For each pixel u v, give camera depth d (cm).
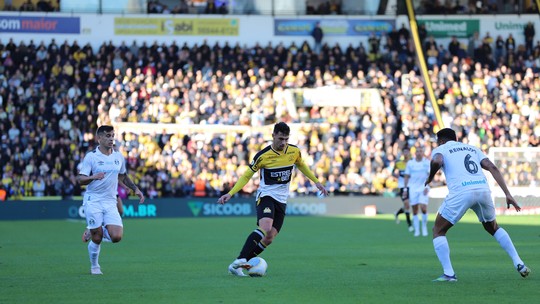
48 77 7362
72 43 7981
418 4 8494
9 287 2183
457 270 2533
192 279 2352
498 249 3350
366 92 7488
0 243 3991
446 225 2223
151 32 8112
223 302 1870
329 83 7562
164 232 4778
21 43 7500
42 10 7956
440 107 7531
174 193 6744
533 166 6372
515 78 7856
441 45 8144
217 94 7350
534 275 2372
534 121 7512
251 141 7012
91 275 2489
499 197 6356
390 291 2041
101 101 7181
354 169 6950
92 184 2431
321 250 3409
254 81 7556
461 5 8481
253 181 6844
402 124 7406
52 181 6619
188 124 7131
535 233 4400
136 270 2641
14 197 6538
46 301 1912
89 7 8044
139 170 6838
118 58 7581
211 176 6825
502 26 8412
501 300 1870
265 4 8331
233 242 3978
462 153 2214
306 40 8275
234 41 8231
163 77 7544
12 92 7194
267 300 1897
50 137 6938
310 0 8506
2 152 6744
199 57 7706
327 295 1975
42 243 3981
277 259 2992
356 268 2639
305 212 6694
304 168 2436
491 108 7550
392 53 7969
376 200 6775
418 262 2847
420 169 4362
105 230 2441
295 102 7419
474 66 8038
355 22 8331
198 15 8175
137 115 7219
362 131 7281
